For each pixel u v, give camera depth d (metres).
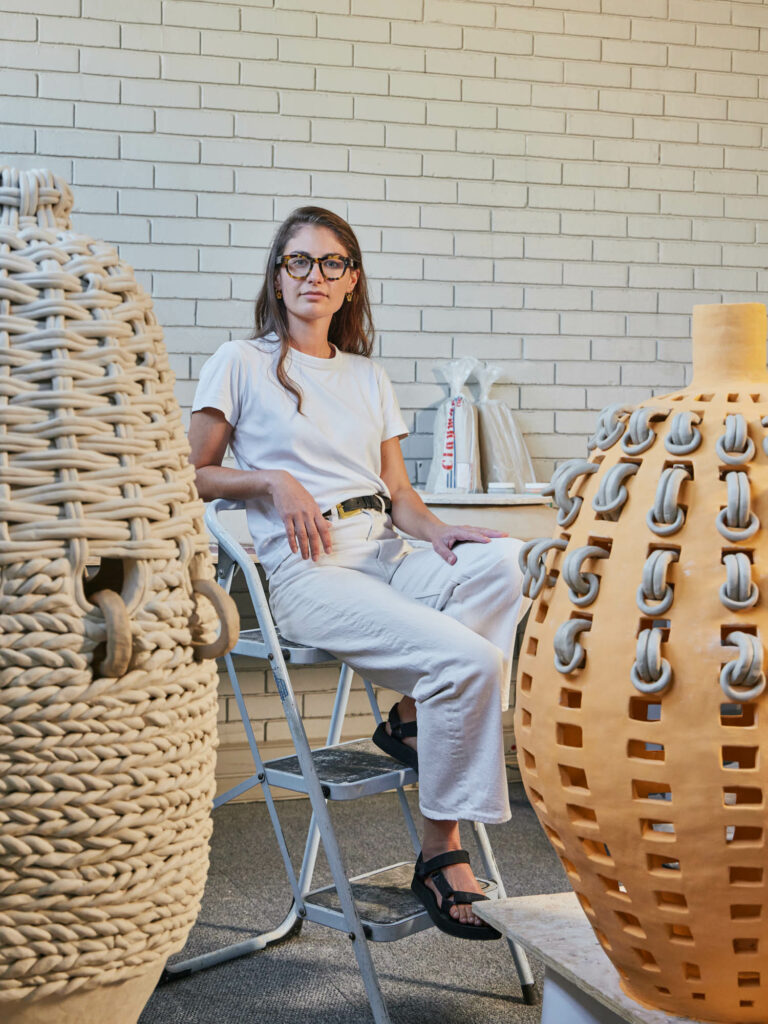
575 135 3.77
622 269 3.83
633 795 0.92
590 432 3.81
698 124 3.89
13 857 0.67
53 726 0.68
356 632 1.83
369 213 3.58
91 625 0.70
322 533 1.91
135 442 0.73
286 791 3.42
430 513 2.13
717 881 0.89
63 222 0.80
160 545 0.73
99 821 0.69
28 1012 0.71
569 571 0.97
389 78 3.58
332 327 2.29
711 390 1.00
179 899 0.77
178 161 3.40
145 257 3.38
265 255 3.47
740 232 3.94
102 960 0.71
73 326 0.72
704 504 0.93
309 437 2.05
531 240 3.74
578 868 1.00
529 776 1.06
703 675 0.89
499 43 3.68
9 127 3.25
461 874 1.76
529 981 1.88
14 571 0.68
